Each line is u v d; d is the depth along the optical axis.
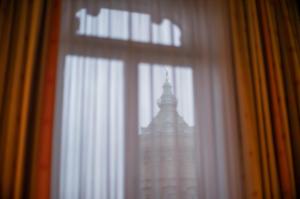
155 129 2.35
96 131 2.21
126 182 2.19
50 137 1.99
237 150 2.42
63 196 2.04
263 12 2.76
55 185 2.04
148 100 2.39
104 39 2.42
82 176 2.11
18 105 2.00
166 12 2.66
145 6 2.62
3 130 1.97
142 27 2.56
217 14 2.72
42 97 2.05
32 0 2.21
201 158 2.38
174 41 2.61
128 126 2.30
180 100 2.48
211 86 2.56
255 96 2.53
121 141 2.25
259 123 2.45
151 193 2.22
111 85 2.35
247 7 2.74
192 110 2.48
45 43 2.14
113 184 2.17
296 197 2.38
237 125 2.49
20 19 2.15
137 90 2.39
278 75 2.60
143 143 2.30
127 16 2.54
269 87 2.60
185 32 2.65
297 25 2.88
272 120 2.53
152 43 2.54
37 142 1.97
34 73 2.09
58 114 2.16
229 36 2.67
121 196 2.16
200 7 2.74
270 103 2.57
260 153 2.40
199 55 2.62
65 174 2.08
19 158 1.88
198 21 2.70
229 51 2.62
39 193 1.89
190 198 2.29
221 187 2.37
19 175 1.86
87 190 2.10
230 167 2.39
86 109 2.23
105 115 2.26
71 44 2.33
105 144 2.21
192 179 2.34
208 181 2.36
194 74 2.57
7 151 1.91
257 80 2.54
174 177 2.29
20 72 2.05
